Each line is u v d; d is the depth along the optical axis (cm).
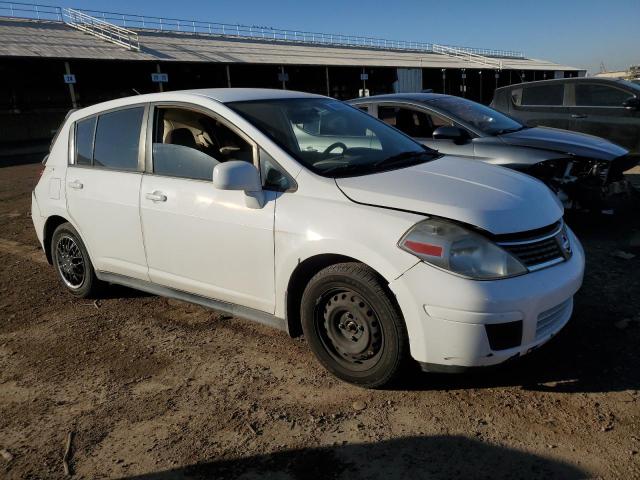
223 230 349
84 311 457
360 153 372
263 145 343
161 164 392
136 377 346
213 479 252
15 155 2125
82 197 439
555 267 298
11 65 3081
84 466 266
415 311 280
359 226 296
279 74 4091
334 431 280
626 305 399
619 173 593
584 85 861
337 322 317
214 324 416
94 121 447
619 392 296
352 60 4941
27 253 644
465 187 314
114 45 3594
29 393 335
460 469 248
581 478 238
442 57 6788
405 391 310
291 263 319
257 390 322
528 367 326
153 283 411
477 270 274
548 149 575
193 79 4062
